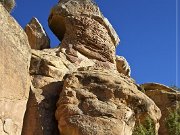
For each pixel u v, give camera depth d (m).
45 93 11.03
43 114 10.48
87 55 14.43
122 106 10.32
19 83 9.91
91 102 10.20
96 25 15.16
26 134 10.12
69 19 15.08
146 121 10.91
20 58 10.08
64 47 14.33
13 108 9.63
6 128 9.33
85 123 9.82
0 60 9.24
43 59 12.07
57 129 10.43
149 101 11.09
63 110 10.18
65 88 10.62
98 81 10.80
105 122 9.85
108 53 14.87
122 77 11.66
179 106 14.52
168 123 13.24
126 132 10.06
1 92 9.21
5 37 9.56
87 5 15.52
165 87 15.29
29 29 15.36
